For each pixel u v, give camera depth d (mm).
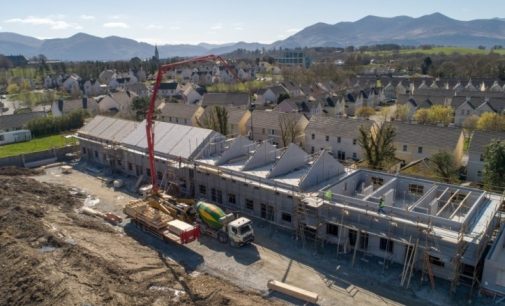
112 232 37562
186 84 154625
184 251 33844
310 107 95125
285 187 37188
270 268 30875
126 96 114750
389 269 30250
